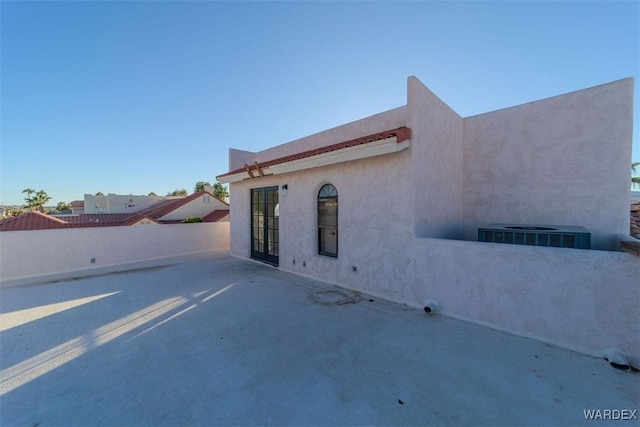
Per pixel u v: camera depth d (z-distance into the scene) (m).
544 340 3.88
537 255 3.92
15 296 6.52
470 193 7.19
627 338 3.29
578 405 2.60
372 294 6.29
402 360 3.49
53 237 9.23
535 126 6.16
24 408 2.66
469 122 7.22
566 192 5.79
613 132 5.26
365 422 2.43
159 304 5.85
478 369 3.25
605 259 3.42
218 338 4.20
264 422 2.44
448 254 4.89
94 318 5.08
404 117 6.20
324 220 7.75
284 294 6.48
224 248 14.15
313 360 3.52
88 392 2.90
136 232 11.20
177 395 2.83
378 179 6.05
